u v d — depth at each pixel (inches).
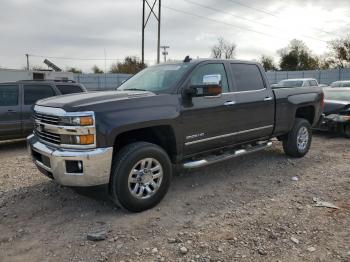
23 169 247.8
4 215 166.7
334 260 125.6
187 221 158.9
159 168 172.4
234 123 213.3
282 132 255.4
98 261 126.8
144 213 167.2
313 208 171.9
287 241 139.2
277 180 217.6
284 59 2669.8
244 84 225.0
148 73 214.1
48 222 158.7
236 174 230.4
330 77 1608.0
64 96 179.6
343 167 247.9
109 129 152.9
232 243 138.1
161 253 131.5
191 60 203.6
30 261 127.5
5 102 334.6
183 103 183.9
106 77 1644.9
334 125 370.0
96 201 181.6
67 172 152.7
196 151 197.0
